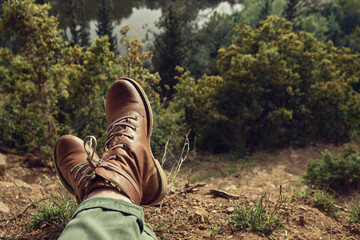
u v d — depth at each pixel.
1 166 4.32
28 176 5.53
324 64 13.63
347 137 13.21
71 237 0.95
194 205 2.64
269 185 7.11
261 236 2.05
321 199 2.68
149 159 1.74
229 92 12.95
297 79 13.42
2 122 7.10
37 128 6.99
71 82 8.98
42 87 7.17
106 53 9.05
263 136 13.25
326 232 2.17
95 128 8.75
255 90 12.70
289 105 13.58
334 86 13.06
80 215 1.08
